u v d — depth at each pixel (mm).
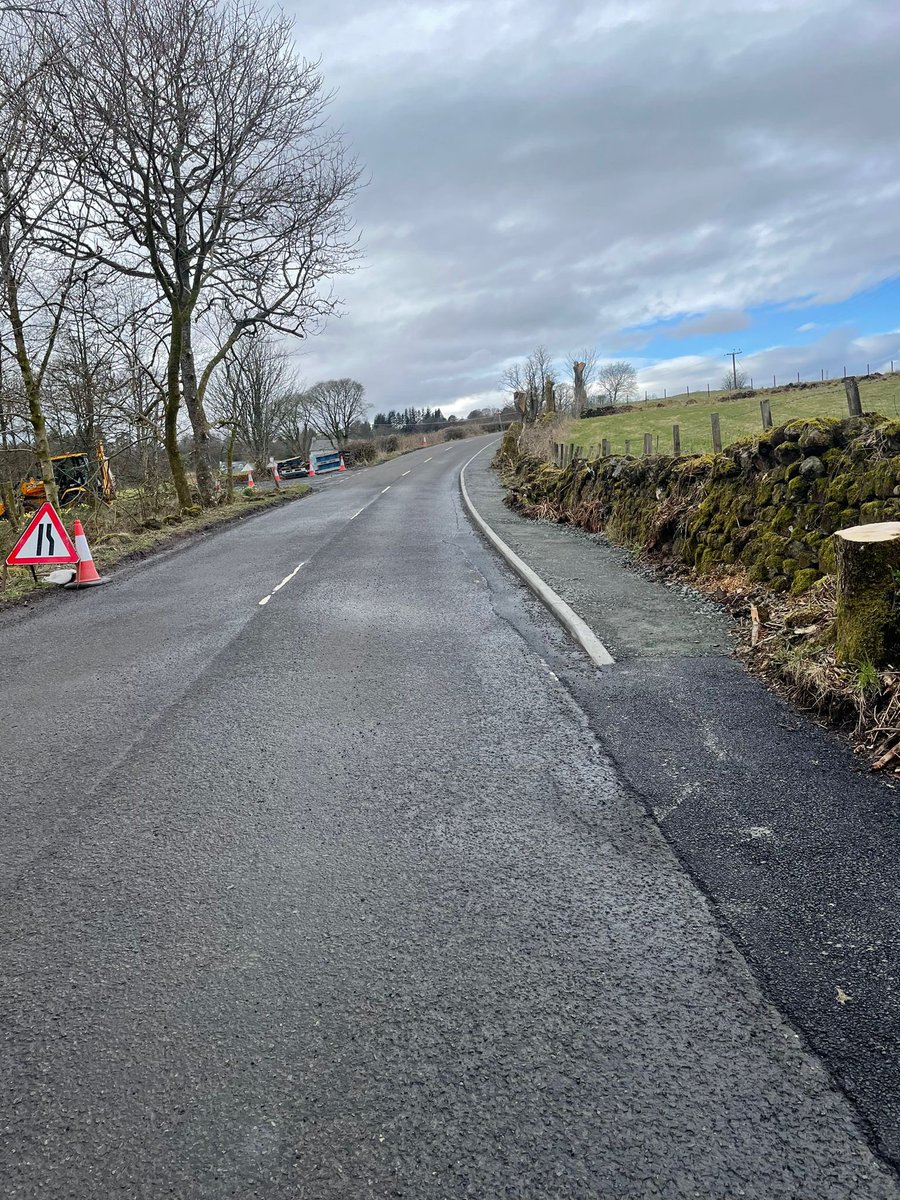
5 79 11883
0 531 18750
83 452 22984
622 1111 2092
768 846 3361
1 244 12555
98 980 2738
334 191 21484
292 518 20250
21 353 12953
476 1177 1925
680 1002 2488
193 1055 2371
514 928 2914
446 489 27156
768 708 4906
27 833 3863
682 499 9930
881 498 6359
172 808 4047
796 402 38844
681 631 6781
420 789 4125
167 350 23250
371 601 9188
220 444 42438
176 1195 1921
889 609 4570
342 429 79375
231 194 19859
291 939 2912
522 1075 2229
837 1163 1920
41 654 7602
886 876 3088
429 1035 2400
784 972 2600
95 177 17859
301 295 22344
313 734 5000
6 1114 2189
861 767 4004
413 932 2920
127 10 17375
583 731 4777
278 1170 1972
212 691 6027
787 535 7309
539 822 3707
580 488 15508
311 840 3645
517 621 7797
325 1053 2350
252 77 19906
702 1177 1898
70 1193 1938
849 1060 2229
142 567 13219
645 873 3229
